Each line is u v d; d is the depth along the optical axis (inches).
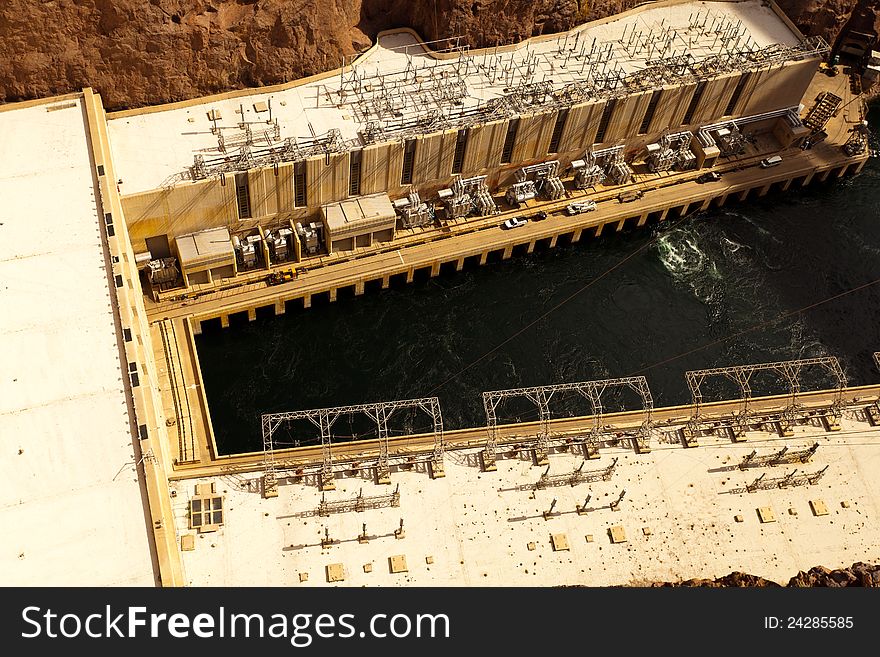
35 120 5354.3
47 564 3705.7
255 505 4458.7
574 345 5723.4
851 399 5142.7
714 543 4527.6
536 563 4399.6
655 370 5625.0
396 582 4281.5
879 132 7342.5
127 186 5349.4
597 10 6727.4
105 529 3814.0
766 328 5910.4
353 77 6136.8
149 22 5364.2
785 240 6510.8
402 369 5541.3
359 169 5807.1
